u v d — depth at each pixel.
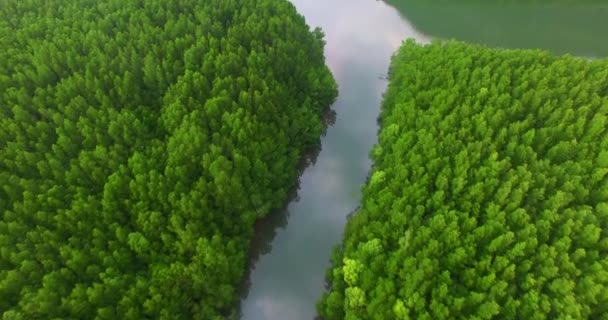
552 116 58.09
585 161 53.31
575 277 45.56
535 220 49.47
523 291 45.72
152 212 49.41
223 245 51.03
